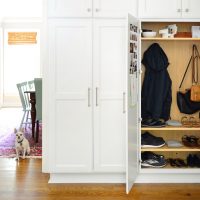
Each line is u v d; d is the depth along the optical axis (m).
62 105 3.30
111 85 3.29
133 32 3.13
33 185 3.34
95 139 3.33
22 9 8.03
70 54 3.27
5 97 9.25
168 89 3.60
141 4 3.26
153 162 3.43
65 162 3.35
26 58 9.10
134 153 3.23
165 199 2.97
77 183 3.40
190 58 3.69
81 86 3.29
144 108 3.61
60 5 3.24
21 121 6.74
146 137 3.54
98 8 3.24
